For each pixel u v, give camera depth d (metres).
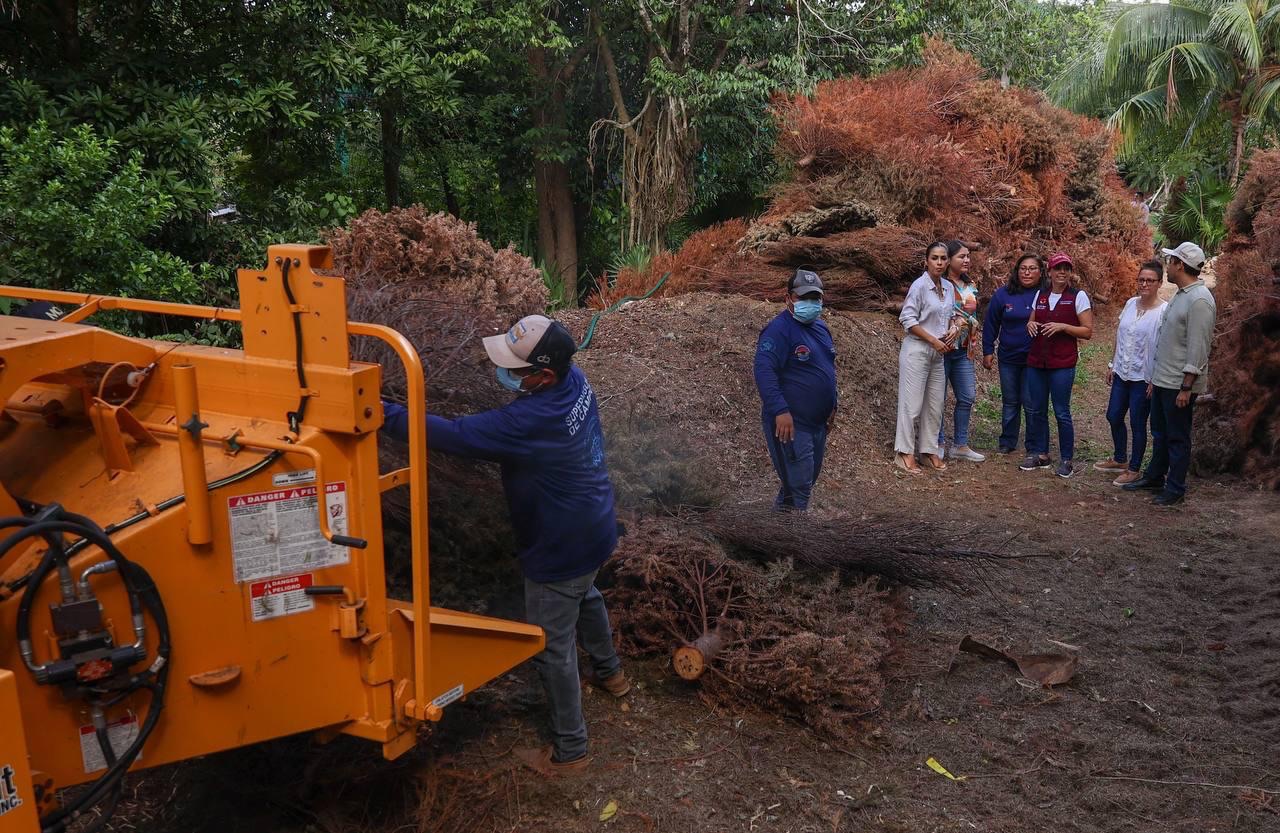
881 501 7.20
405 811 3.40
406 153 17.30
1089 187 15.04
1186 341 6.86
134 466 2.65
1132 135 20.61
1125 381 7.73
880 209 11.59
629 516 4.70
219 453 2.62
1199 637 5.02
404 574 4.32
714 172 19.03
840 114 12.44
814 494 7.14
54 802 2.31
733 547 4.74
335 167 15.09
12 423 2.91
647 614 4.36
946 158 12.07
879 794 3.62
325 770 3.48
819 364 5.37
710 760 3.75
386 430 2.92
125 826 3.27
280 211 12.26
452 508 4.35
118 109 9.99
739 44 16.44
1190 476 7.91
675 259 12.52
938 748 3.95
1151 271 7.46
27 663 2.23
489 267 7.61
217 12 12.09
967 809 3.55
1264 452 7.67
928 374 7.90
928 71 14.80
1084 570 5.90
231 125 11.43
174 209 9.63
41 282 7.55
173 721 2.49
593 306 12.69
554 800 3.47
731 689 4.09
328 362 2.66
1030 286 8.18
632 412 5.81
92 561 2.31
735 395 8.02
